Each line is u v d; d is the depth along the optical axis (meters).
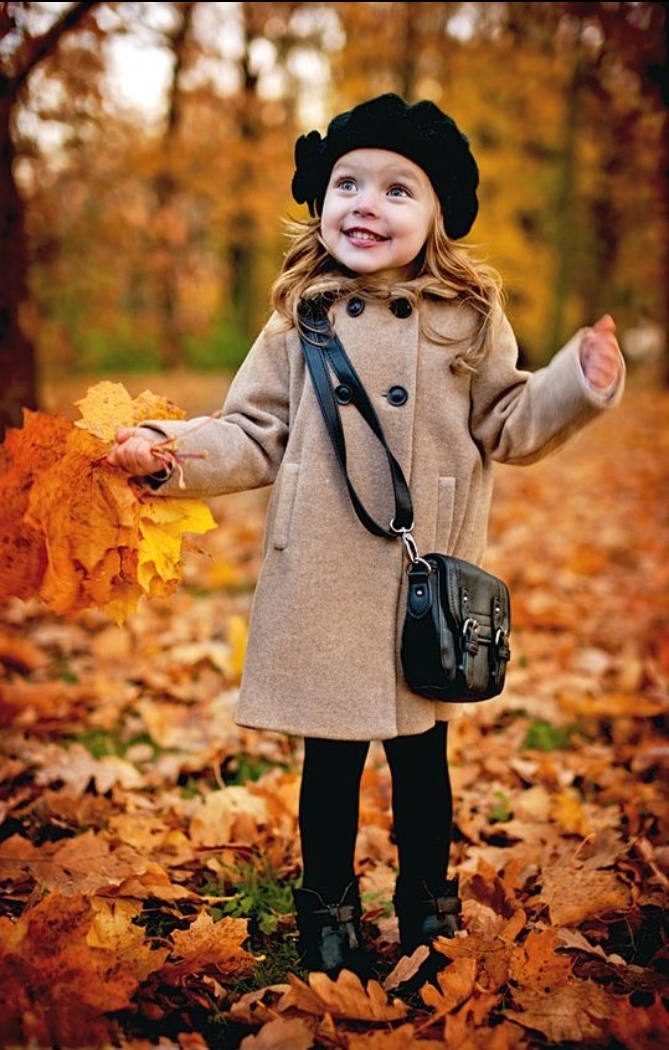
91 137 8.32
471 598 2.20
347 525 2.23
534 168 16.80
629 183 10.19
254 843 3.01
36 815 3.06
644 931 2.53
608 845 2.89
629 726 3.98
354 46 10.81
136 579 2.23
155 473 2.19
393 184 2.27
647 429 13.75
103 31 4.92
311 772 2.38
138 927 2.30
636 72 5.30
